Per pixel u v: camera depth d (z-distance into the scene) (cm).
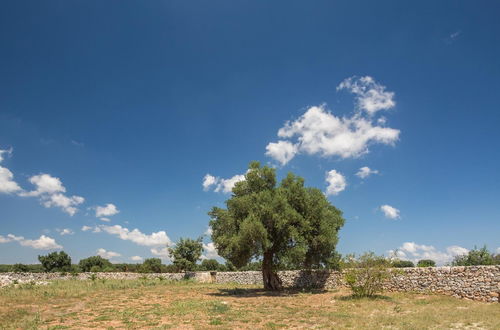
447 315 1480
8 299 2000
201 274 4222
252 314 1611
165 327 1309
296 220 2577
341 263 2275
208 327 1309
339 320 1432
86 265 5625
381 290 2247
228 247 2512
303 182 2825
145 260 5453
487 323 1308
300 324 1393
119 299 2147
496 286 1852
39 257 5275
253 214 2512
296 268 3200
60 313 1648
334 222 2836
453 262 2544
